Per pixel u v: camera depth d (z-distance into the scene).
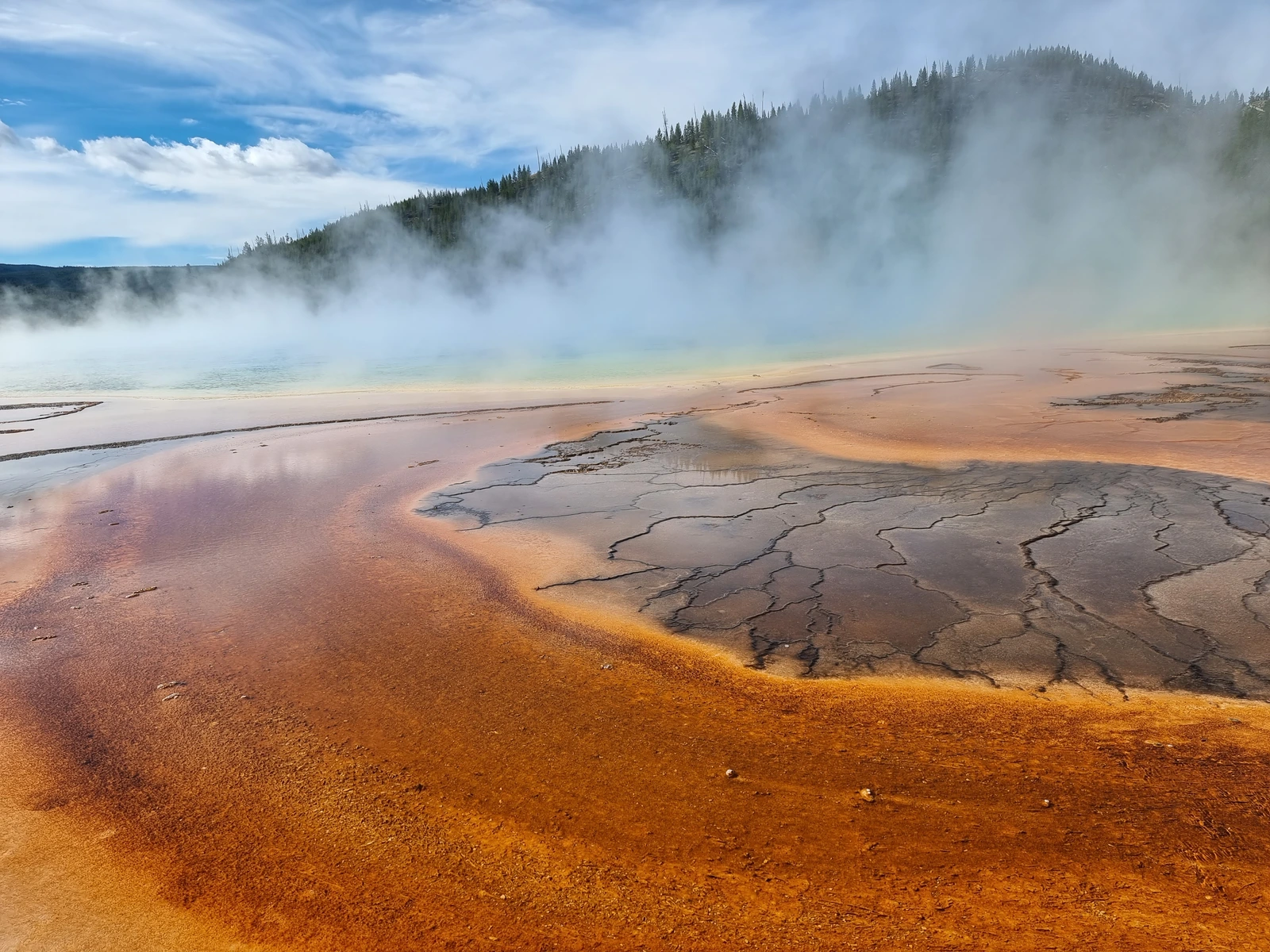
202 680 4.29
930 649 4.39
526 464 9.85
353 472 9.72
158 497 8.63
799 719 3.70
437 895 2.62
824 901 2.53
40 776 3.42
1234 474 7.94
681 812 3.02
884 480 8.28
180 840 2.96
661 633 4.72
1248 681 3.91
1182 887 2.54
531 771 3.33
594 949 2.37
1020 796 3.05
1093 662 4.17
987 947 2.32
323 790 3.24
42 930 2.53
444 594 5.48
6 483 9.58
